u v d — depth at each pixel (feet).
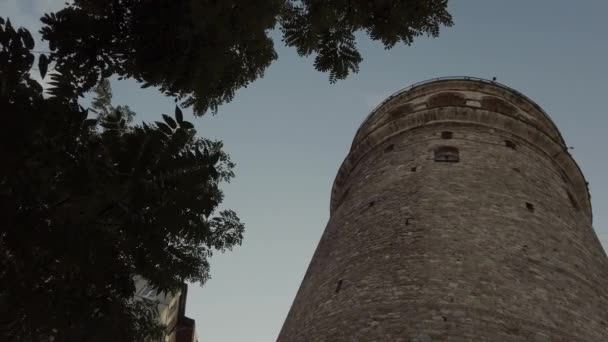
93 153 18.97
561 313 49.37
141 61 21.18
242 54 24.40
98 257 20.30
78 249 19.38
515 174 68.59
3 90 17.74
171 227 21.09
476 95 87.04
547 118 89.92
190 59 21.39
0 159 17.58
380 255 56.54
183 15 20.74
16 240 18.38
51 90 19.02
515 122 77.87
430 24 24.43
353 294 53.26
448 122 78.33
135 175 19.25
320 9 23.84
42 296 20.30
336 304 53.83
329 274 60.49
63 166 18.54
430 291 49.32
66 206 19.27
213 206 21.83
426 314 46.98
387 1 24.04
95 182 18.80
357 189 74.69
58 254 19.44
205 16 20.66
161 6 20.77
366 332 47.62
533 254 55.42
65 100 18.92
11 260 19.31
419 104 87.92
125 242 20.98
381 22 24.44
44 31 19.90
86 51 20.39
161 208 20.63
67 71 19.94
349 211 70.49
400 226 59.47
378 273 54.08
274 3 22.41
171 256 22.57
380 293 51.26
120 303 24.99
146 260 21.74
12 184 17.95
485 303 47.88
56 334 22.17
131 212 20.02
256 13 22.02
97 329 23.16
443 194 62.75
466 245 54.70
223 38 21.71
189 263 23.77
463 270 51.44
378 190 69.31
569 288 53.06
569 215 67.26
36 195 18.22
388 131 82.48
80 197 19.10
